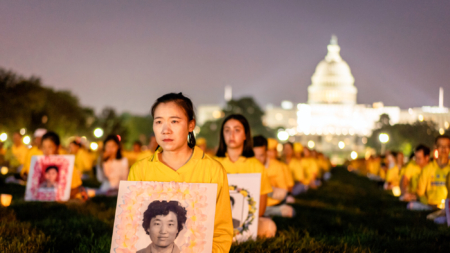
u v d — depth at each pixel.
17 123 41.81
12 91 41.53
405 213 14.10
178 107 4.90
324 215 13.39
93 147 25.17
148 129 125.88
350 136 173.38
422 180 14.09
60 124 60.50
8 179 17.91
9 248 7.34
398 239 9.55
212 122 157.75
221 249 4.96
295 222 11.58
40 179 11.95
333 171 54.00
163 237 4.82
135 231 4.86
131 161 24.00
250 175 8.48
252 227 8.41
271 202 10.90
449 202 10.96
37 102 43.75
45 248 7.65
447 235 9.98
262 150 10.80
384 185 28.38
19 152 21.45
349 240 9.34
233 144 8.68
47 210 10.95
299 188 21.83
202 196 4.87
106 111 69.62
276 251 8.05
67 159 12.05
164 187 4.90
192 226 4.84
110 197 14.84
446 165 13.86
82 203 12.04
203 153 5.19
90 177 24.78
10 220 9.53
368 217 13.44
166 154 5.06
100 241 7.98
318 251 8.24
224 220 5.09
